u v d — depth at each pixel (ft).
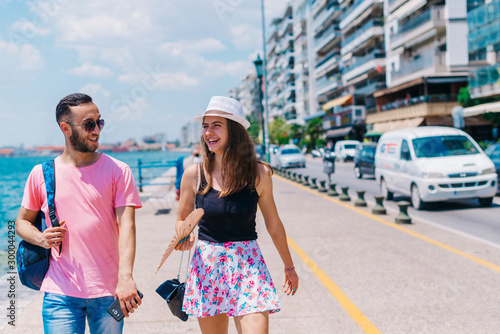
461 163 38.50
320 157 181.16
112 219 8.45
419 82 118.01
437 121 116.88
